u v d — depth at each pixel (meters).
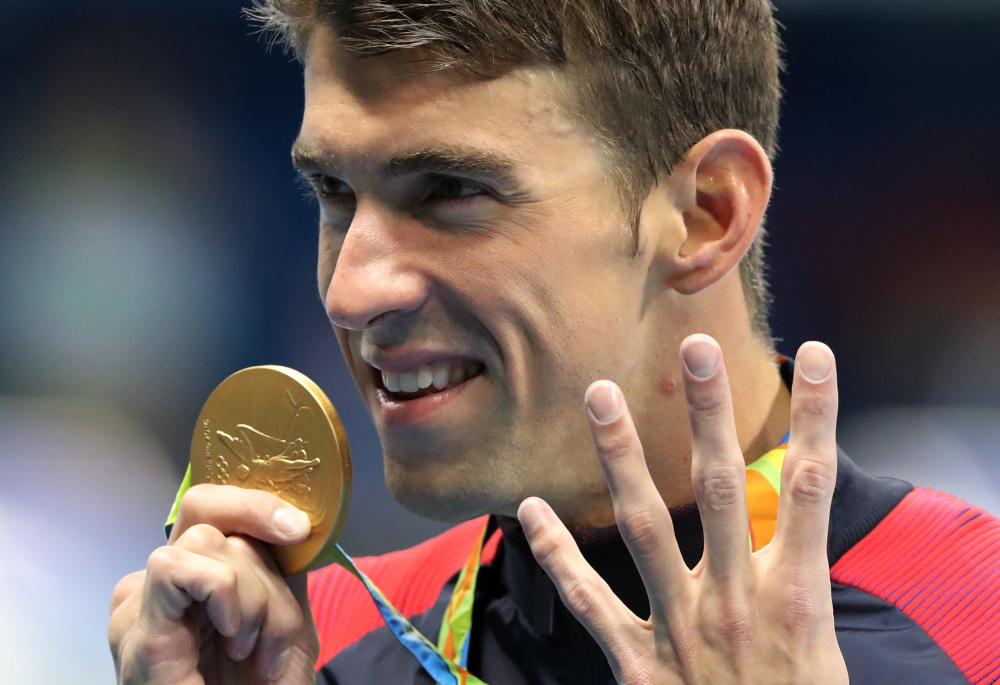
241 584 4.50
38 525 11.77
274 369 4.60
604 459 3.77
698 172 4.67
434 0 4.10
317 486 4.46
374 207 4.34
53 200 14.77
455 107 4.15
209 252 14.89
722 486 3.66
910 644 4.48
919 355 15.12
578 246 4.34
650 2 4.46
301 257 15.02
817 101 15.38
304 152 4.41
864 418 14.95
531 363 4.39
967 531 4.84
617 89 4.39
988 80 15.09
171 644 4.47
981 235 15.16
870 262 15.32
